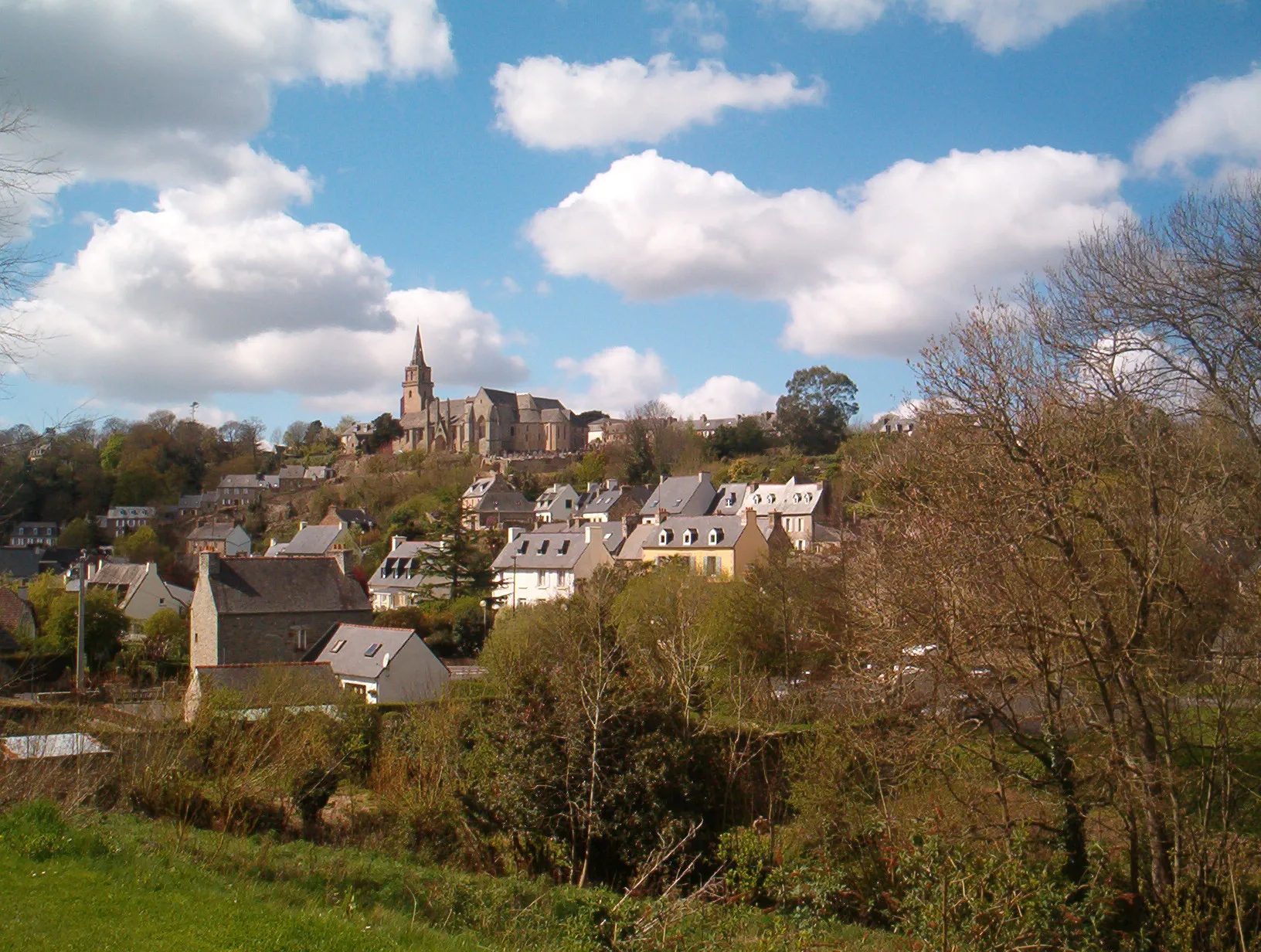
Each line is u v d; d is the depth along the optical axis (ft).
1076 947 40.60
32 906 29.73
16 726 63.36
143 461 371.35
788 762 62.03
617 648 60.39
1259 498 56.90
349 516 304.91
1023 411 50.26
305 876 41.65
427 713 77.92
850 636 75.92
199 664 132.05
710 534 181.37
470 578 200.95
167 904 31.42
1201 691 50.08
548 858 53.72
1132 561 46.42
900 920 43.73
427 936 33.42
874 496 83.35
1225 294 66.59
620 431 394.52
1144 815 47.09
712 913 39.91
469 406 458.09
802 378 346.33
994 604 48.44
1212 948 41.50
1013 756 59.82
